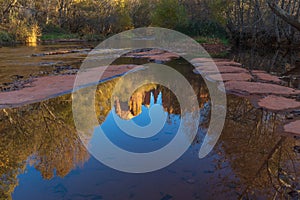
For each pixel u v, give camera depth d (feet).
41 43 96.27
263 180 8.21
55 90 22.18
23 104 18.01
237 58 50.08
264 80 27.40
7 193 7.55
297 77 29.71
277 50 67.87
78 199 7.23
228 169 8.98
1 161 9.54
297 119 14.90
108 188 7.77
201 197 7.30
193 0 93.86
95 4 151.53
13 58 47.98
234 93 21.88
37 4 131.13
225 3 85.71
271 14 70.64
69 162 9.53
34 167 9.15
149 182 8.12
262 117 15.33
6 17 100.17
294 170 8.93
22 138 11.89
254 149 10.66
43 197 7.34
